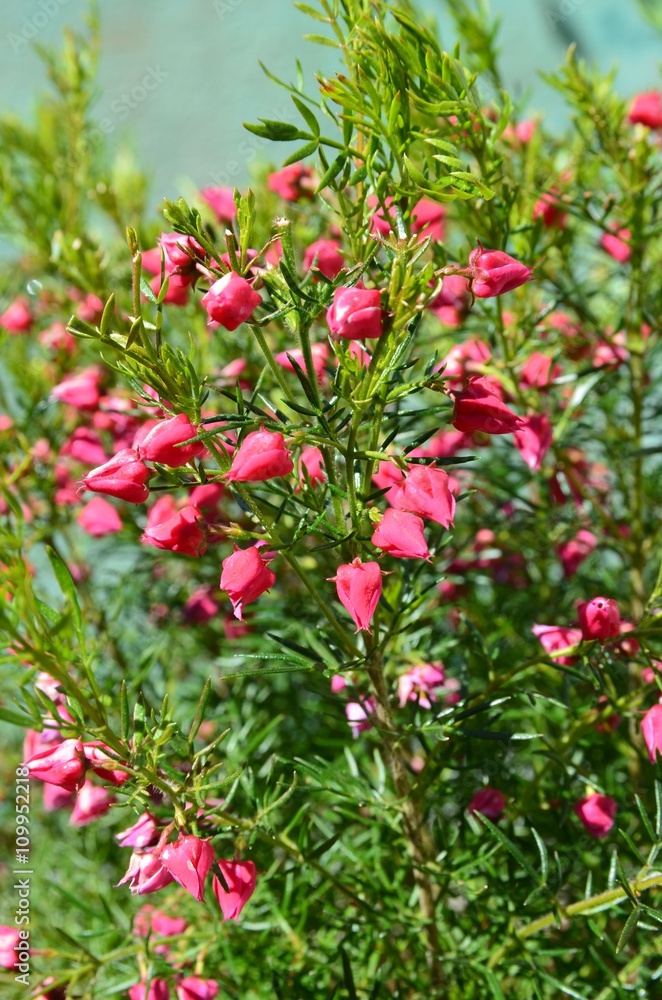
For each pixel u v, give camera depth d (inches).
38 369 16.4
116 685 15.0
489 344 14.1
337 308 10.5
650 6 16.8
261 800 12.5
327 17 11.4
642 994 12.9
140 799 11.2
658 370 17.1
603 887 13.8
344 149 11.2
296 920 14.1
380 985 13.2
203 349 15.2
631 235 14.2
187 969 13.6
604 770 14.8
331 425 11.1
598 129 14.6
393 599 12.9
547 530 15.6
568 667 12.2
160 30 25.8
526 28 24.9
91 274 15.1
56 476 15.9
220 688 16.1
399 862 13.9
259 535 11.2
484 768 14.1
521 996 14.0
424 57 11.5
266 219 15.2
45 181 16.7
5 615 10.5
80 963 13.1
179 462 10.8
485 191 10.9
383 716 12.3
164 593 16.6
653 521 16.1
